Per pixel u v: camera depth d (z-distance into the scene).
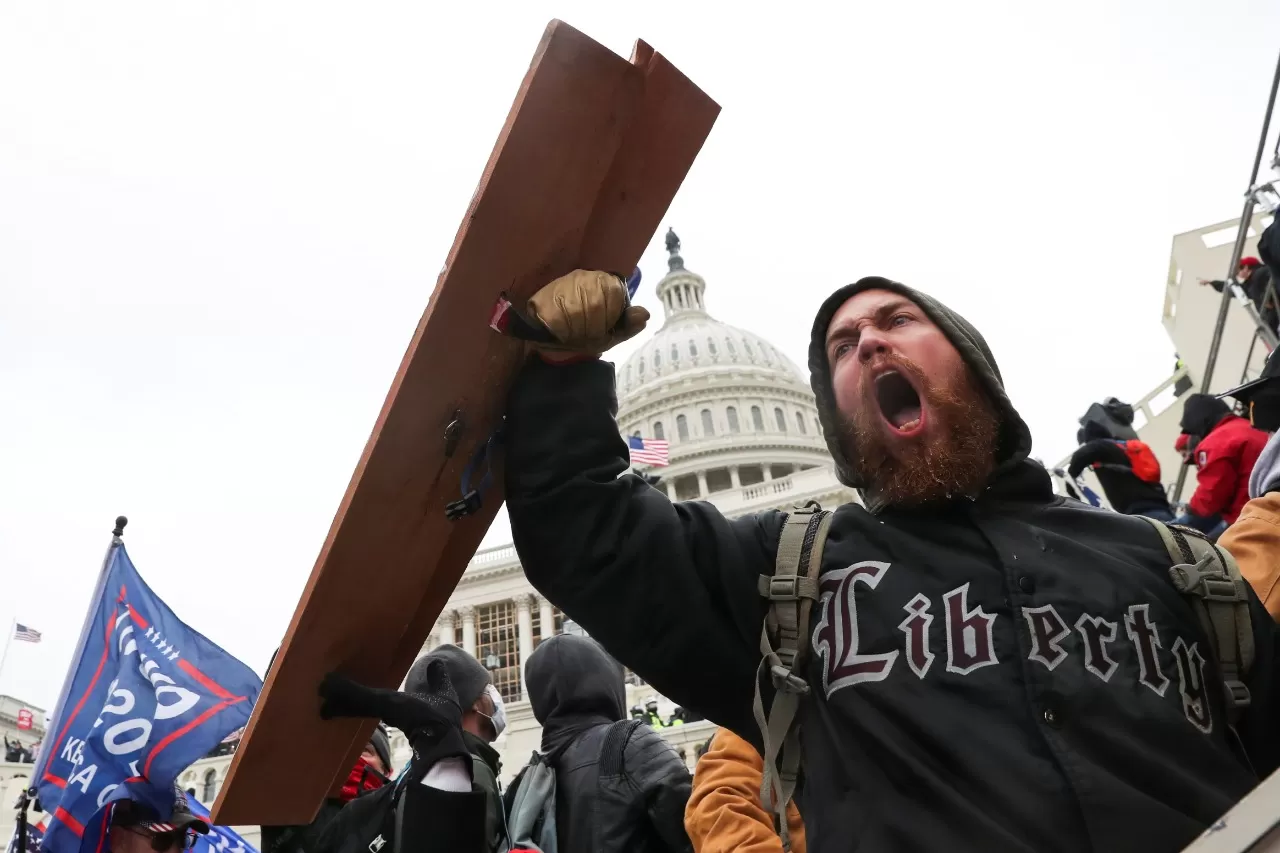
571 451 1.64
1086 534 1.74
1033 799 1.32
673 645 1.72
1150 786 1.34
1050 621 1.51
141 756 3.90
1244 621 1.60
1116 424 5.46
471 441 1.66
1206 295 21.97
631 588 1.69
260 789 1.75
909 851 1.36
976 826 1.32
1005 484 1.80
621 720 3.28
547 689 3.45
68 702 4.27
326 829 2.64
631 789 2.94
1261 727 1.58
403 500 1.58
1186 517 4.33
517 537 1.72
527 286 1.62
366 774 3.30
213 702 4.10
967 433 1.74
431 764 1.92
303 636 1.61
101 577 4.64
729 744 2.80
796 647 1.66
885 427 1.77
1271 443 2.38
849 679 1.56
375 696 1.70
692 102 1.61
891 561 1.68
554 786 3.12
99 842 3.67
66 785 3.86
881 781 1.46
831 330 1.96
